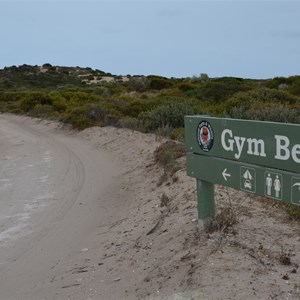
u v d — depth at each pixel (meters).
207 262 4.60
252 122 4.28
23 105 40.44
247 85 36.00
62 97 41.81
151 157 13.63
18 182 13.25
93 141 20.44
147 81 54.88
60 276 5.99
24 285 5.91
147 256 5.66
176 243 5.54
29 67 103.75
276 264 4.54
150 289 4.68
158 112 19.06
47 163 16.20
